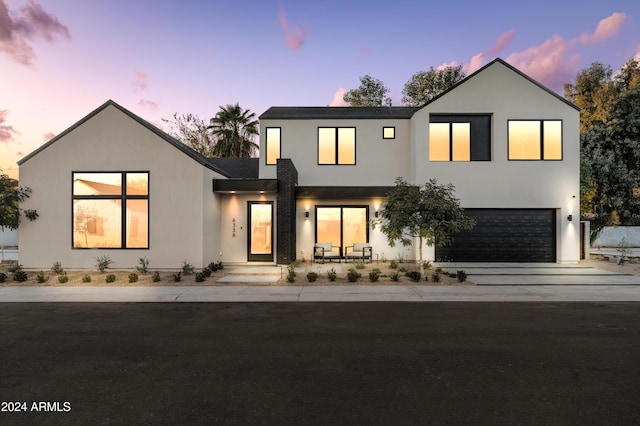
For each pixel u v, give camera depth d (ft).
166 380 14.16
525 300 29.01
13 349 17.80
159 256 42.55
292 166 47.78
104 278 37.81
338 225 52.16
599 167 79.66
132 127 43.01
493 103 49.57
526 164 49.37
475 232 49.98
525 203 49.37
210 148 108.78
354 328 21.42
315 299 29.30
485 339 19.27
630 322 22.54
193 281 36.60
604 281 35.99
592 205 84.69
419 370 15.11
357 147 53.52
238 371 15.03
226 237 49.47
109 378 14.38
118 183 43.09
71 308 26.63
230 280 36.88
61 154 42.80
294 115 54.29
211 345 18.35
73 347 18.07
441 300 29.09
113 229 43.06
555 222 50.06
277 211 46.03
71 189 42.63
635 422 11.05
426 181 49.67
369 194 49.47
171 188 42.73
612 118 84.02
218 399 12.58
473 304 27.71
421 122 50.01
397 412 11.63
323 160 53.78
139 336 19.89
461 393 13.00
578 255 48.85
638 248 72.90
